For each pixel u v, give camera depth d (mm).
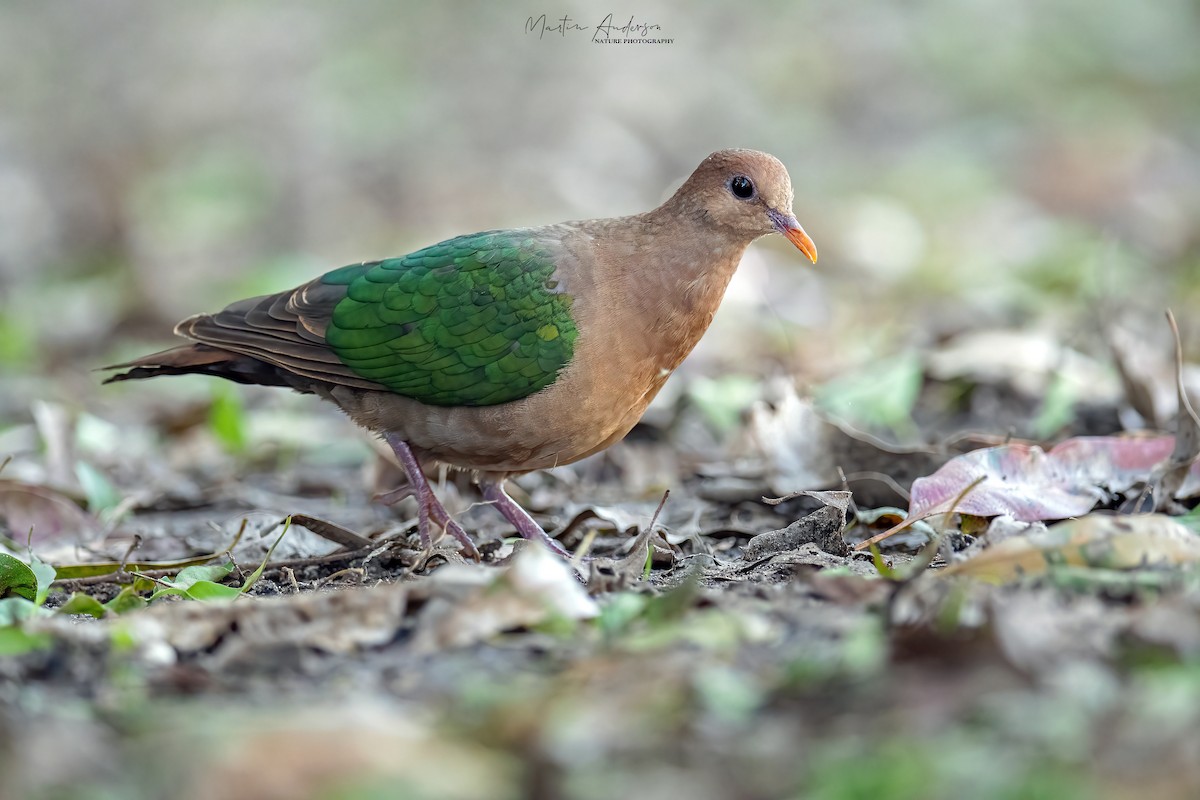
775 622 6848
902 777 5332
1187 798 5133
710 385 13773
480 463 10133
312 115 29375
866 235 23281
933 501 8914
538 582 6934
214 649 6953
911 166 27766
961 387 14164
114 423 16188
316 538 10094
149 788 5496
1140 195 25609
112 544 10953
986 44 32594
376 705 6168
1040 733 5527
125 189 26328
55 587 9188
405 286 9805
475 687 6223
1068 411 12500
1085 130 28719
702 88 30562
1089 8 33656
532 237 9914
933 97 31297
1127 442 9445
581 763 5594
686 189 9977
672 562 9180
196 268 23516
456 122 29469
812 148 29344
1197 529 8320
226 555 9789
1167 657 6062
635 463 12820
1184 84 31797
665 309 9812
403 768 5496
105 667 6684
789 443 11273
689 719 5848
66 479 12469
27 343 18938
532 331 9641
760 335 17859
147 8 31484
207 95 29859
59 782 5543
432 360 9727
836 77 31609
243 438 13922
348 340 9836
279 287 20578
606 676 6223
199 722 5930
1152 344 15930
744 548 9555
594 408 9789
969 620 6484
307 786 5461
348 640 6902
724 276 10070
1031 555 7082
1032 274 20469
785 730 5793
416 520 10727
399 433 10133
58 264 24328
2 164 27469
